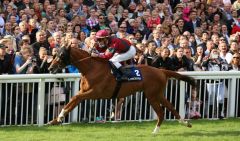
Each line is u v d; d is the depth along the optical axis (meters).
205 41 20.98
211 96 17.38
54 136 14.53
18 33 18.98
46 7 21.09
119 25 22.11
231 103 17.64
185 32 20.97
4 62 16.03
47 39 18.41
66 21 20.28
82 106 16.39
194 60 18.75
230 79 17.55
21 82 15.45
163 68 17.44
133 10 22.83
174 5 24.42
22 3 21.23
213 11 24.22
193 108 17.33
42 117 15.77
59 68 15.00
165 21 21.94
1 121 15.55
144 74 15.35
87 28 21.02
